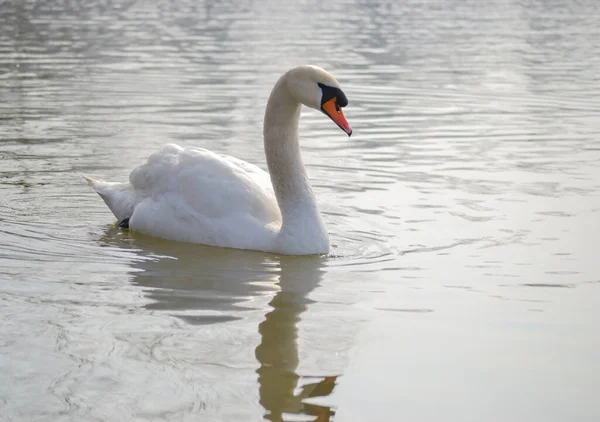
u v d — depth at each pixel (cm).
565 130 1848
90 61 2592
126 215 1271
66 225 1265
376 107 2077
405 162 1598
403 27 3519
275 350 812
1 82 2273
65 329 855
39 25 3384
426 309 921
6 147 1653
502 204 1335
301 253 1123
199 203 1186
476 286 991
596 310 913
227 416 687
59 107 1995
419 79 2425
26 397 711
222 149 1644
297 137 1166
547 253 1108
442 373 768
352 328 870
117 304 931
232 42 3000
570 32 3459
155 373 760
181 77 2361
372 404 711
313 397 722
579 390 738
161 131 1783
